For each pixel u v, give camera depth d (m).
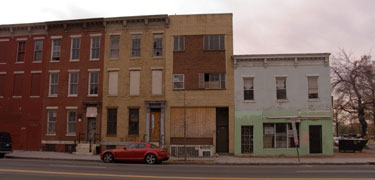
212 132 25.45
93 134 27.06
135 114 26.64
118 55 27.48
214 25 26.62
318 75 24.88
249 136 25.08
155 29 27.17
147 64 26.86
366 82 31.84
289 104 24.83
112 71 27.33
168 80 26.36
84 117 27.03
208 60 26.22
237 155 24.48
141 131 26.11
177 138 25.66
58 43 28.72
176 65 26.52
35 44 29.06
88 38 28.02
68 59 28.11
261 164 19.39
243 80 25.55
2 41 29.66
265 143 24.81
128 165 17.98
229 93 25.53
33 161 19.86
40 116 27.94
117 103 26.77
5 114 28.53
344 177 12.90
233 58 25.56
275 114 24.80
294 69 25.16
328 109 24.45
